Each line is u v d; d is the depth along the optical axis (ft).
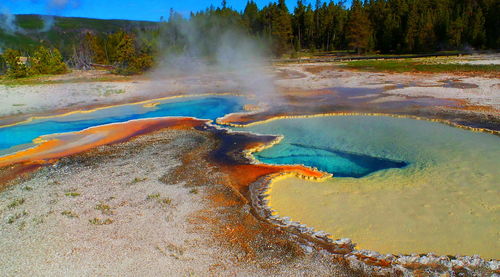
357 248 27.68
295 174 41.57
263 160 47.47
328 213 32.94
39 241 28.32
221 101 87.66
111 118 73.10
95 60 202.18
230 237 28.78
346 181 39.78
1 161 48.11
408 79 105.09
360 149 50.11
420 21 192.24
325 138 55.62
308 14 236.63
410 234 29.37
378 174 41.42
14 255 26.66
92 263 25.57
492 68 110.22
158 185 38.60
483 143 49.85
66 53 218.59
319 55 207.31
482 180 38.29
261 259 25.99
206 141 54.75
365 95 86.74
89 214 32.24
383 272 24.58
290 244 27.78
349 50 221.66
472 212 32.22
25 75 133.59
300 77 120.78
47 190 37.83
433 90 86.79
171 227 30.12
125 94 97.71
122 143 54.70
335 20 232.12
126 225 30.37
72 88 104.94
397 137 54.49
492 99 74.43
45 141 57.00
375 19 221.87
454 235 29.04
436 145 49.98
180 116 73.00
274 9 230.07
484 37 181.37
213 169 43.27
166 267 25.11
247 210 33.24
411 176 40.29
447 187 37.14
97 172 42.78
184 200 35.06
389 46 205.46
